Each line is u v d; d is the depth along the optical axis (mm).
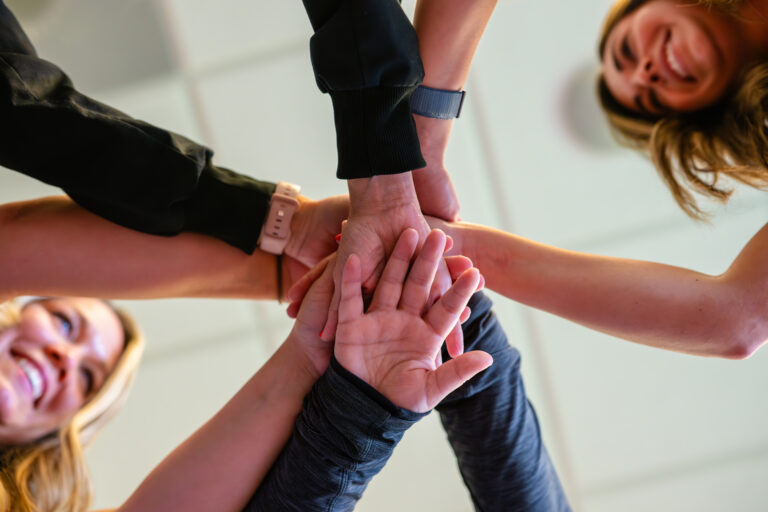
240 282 1237
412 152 945
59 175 1059
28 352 1771
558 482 1349
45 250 1139
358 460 963
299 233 1205
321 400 979
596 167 2193
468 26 1072
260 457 1064
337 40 878
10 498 1613
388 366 961
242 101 2197
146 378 2338
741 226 2201
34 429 1749
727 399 2328
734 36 1636
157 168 1082
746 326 1089
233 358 2348
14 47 1055
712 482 2371
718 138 1717
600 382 2336
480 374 1187
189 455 1066
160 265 1173
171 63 2174
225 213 1176
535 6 2135
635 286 1106
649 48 1869
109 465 2357
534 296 1157
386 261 1031
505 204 2225
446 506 2334
